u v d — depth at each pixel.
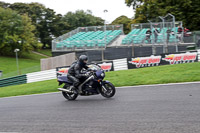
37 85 18.89
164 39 22.36
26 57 64.81
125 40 25.34
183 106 6.68
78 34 31.78
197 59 17.47
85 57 9.09
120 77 15.81
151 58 18.59
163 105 7.03
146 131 4.89
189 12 34.00
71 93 9.70
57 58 24.62
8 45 61.22
